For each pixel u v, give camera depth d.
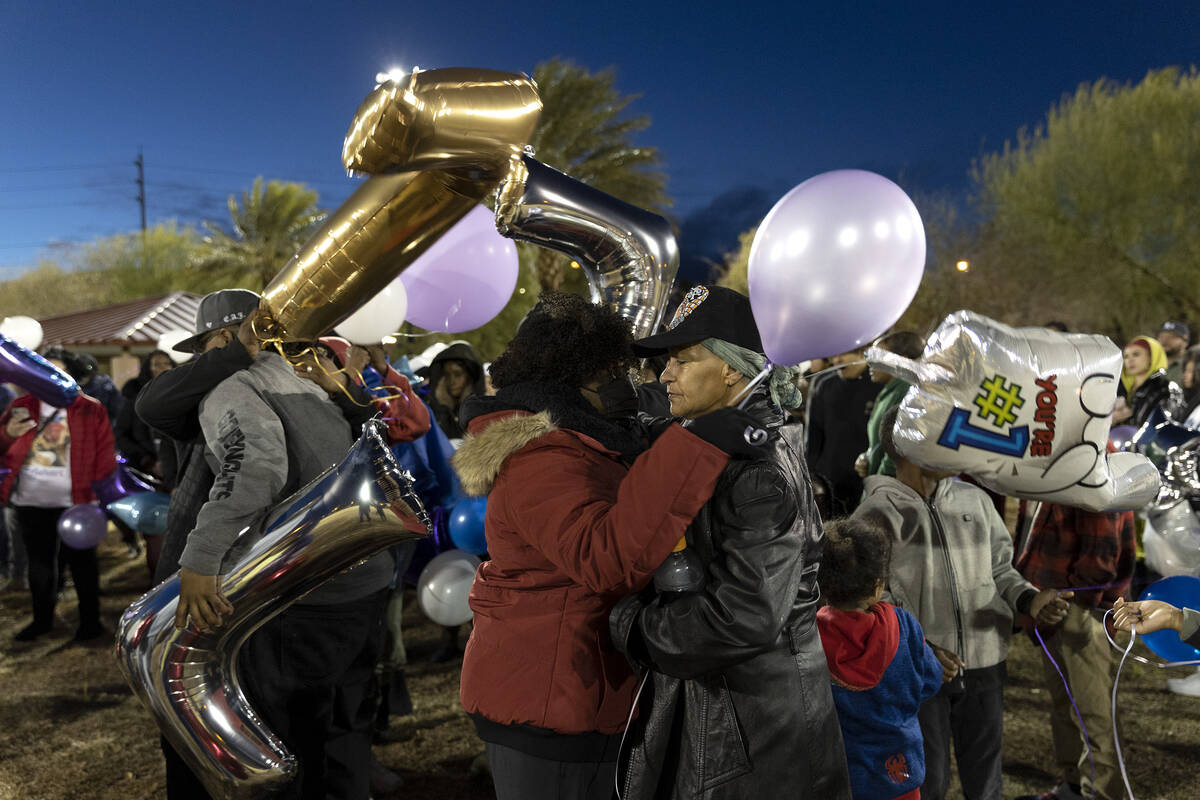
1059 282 19.14
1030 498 2.19
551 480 1.64
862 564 2.04
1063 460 2.07
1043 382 2.04
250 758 2.20
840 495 4.38
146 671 2.16
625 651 1.63
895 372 2.18
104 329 18.58
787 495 1.55
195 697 2.17
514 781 1.75
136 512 4.22
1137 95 18.36
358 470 2.16
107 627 5.54
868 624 2.04
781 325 1.72
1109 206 18.30
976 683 2.48
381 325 2.68
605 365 1.83
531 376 1.80
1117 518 2.75
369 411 2.62
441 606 3.19
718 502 1.55
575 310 1.84
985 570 2.49
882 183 1.76
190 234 36.78
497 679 1.74
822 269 1.67
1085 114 18.78
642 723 1.70
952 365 2.09
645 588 1.67
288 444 2.39
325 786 2.55
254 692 2.44
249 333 2.31
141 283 36.03
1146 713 3.79
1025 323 19.33
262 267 28.22
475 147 1.83
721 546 1.54
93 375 6.71
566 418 1.72
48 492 5.15
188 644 2.15
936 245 20.23
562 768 1.72
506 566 1.74
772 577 1.50
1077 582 2.77
